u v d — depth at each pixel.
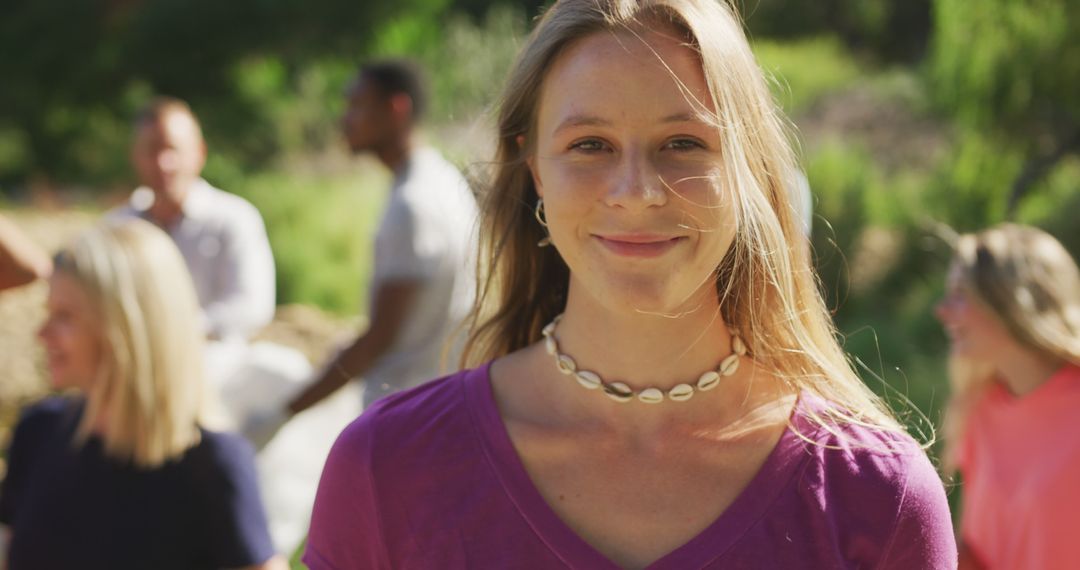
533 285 1.68
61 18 15.90
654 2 1.38
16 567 2.39
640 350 1.45
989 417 2.88
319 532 1.53
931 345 8.74
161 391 2.37
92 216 12.41
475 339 1.71
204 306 4.59
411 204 3.82
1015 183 11.00
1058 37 10.29
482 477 1.45
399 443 1.48
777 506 1.40
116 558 2.33
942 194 11.76
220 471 2.38
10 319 7.86
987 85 10.65
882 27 19.94
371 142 4.04
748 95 1.41
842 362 1.56
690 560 1.38
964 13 10.77
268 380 3.91
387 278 3.84
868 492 1.41
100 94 16.23
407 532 1.45
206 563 2.39
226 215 4.64
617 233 1.36
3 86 16.09
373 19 16.33
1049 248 2.90
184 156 4.60
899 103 16.19
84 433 2.38
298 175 14.95
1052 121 11.06
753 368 1.50
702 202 1.35
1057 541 2.68
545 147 1.42
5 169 15.96
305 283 10.17
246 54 16.11
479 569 1.41
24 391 7.14
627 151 1.35
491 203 1.64
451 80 15.12
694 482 1.43
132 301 2.41
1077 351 2.74
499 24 17.34
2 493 2.52
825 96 16.97
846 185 11.55
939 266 10.73
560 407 1.48
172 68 16.06
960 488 4.88
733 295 1.51
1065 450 2.68
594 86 1.36
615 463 1.44
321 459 4.08
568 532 1.40
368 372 3.90
